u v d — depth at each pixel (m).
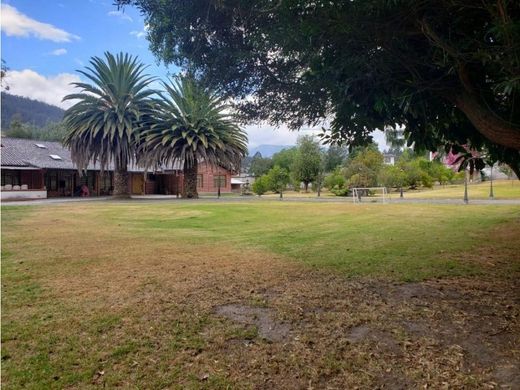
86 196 34.09
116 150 27.88
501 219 10.83
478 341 3.09
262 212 14.89
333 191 31.88
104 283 4.85
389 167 30.33
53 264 5.87
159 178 42.47
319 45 3.21
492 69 2.99
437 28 2.98
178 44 4.14
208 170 43.25
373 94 3.55
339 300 4.18
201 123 27.67
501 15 2.51
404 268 5.51
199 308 3.95
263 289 4.61
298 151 37.72
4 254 6.58
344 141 4.61
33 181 30.80
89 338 3.21
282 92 4.61
